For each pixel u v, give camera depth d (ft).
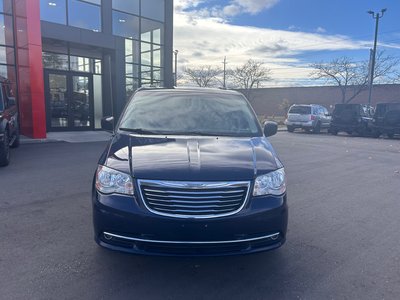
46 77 54.90
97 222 11.50
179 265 12.67
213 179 11.16
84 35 52.42
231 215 11.06
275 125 17.83
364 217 18.58
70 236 14.94
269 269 12.58
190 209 10.94
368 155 42.88
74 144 43.93
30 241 14.38
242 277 12.00
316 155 41.78
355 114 74.64
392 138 71.97
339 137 70.85
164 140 13.93
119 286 11.23
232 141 14.23
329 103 155.02
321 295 11.02
